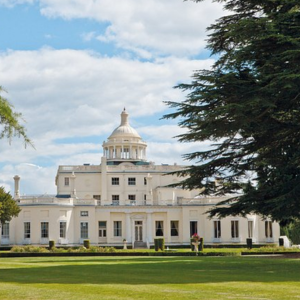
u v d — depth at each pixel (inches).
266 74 1010.7
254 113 1019.3
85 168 3627.0
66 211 3223.4
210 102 1051.9
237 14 1130.7
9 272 1006.4
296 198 1156.5
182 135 1080.8
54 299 585.3
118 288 680.4
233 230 3277.6
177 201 3469.5
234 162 1216.2
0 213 2659.9
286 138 1178.6
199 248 2295.8
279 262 1261.1
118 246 3189.0
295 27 991.6
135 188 3604.8
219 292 634.2
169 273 941.8
